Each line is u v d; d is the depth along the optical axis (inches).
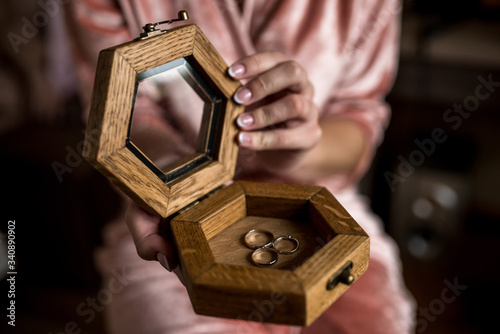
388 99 44.0
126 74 18.2
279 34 28.8
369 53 31.8
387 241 30.3
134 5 26.5
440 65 39.8
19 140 43.8
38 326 43.5
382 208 48.0
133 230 20.6
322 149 29.2
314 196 21.2
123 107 18.4
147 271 26.9
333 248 18.5
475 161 43.8
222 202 21.0
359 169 30.3
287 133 23.0
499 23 41.3
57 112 46.1
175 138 20.5
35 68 45.2
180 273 20.2
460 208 43.8
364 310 27.0
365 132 30.8
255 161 27.7
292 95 22.4
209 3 26.8
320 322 27.2
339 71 30.7
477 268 46.1
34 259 46.5
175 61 19.4
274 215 21.8
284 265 19.4
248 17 28.2
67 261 46.2
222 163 21.8
